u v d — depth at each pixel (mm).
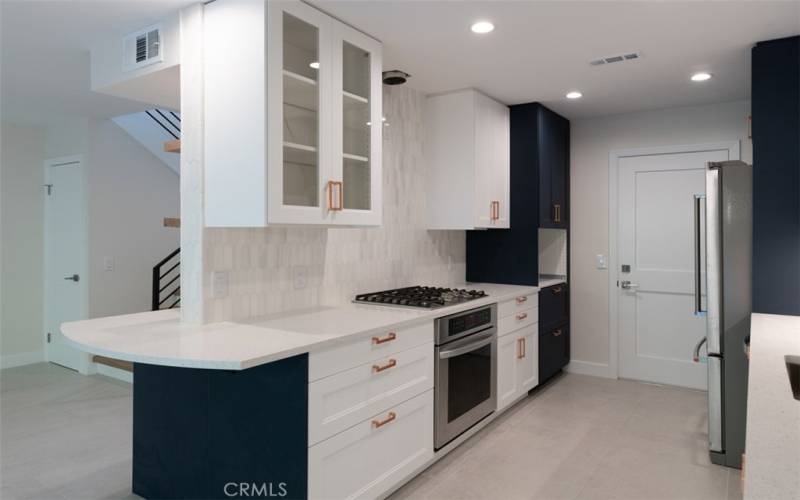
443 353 2775
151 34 2467
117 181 4832
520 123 4133
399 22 2475
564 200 4590
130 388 4234
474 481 2672
